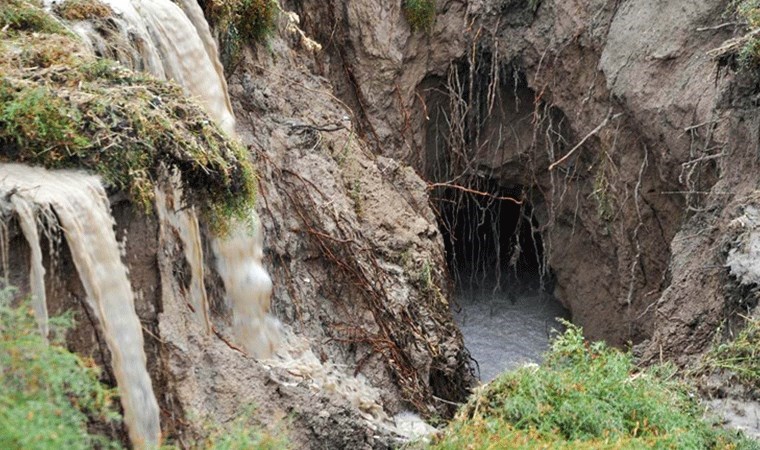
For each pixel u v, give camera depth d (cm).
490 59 1366
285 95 1092
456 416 786
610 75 1223
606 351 831
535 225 1525
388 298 1037
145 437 598
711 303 961
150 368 639
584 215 1339
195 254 732
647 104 1179
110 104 617
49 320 516
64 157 593
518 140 1397
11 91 601
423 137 1385
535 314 1472
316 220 1004
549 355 809
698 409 812
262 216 948
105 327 575
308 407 773
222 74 923
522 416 742
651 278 1262
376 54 1323
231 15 1010
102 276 577
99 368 557
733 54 997
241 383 730
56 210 552
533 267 1538
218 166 657
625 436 712
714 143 1081
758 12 999
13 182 560
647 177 1227
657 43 1184
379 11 1319
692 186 1124
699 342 954
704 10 1155
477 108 1392
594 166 1304
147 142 617
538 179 1399
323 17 1302
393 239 1104
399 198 1149
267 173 982
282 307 931
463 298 1509
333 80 1323
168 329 653
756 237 909
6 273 535
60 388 502
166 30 840
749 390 829
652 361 976
